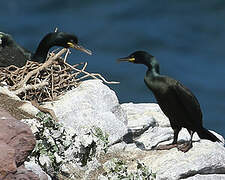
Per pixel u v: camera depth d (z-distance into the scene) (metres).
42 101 14.64
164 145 14.27
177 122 14.43
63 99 14.62
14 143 11.50
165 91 14.24
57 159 12.70
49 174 12.63
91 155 13.28
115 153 13.81
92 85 15.00
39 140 12.65
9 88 14.62
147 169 12.84
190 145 13.89
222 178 13.45
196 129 14.39
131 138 14.74
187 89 14.27
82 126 13.95
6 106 13.78
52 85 14.78
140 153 13.91
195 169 13.21
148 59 14.59
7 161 11.12
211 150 13.70
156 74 14.48
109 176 12.80
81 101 14.52
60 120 14.02
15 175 11.20
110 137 14.01
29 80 14.76
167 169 13.14
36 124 12.80
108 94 14.98
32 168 11.82
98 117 14.15
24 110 13.80
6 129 11.58
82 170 13.15
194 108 14.24
